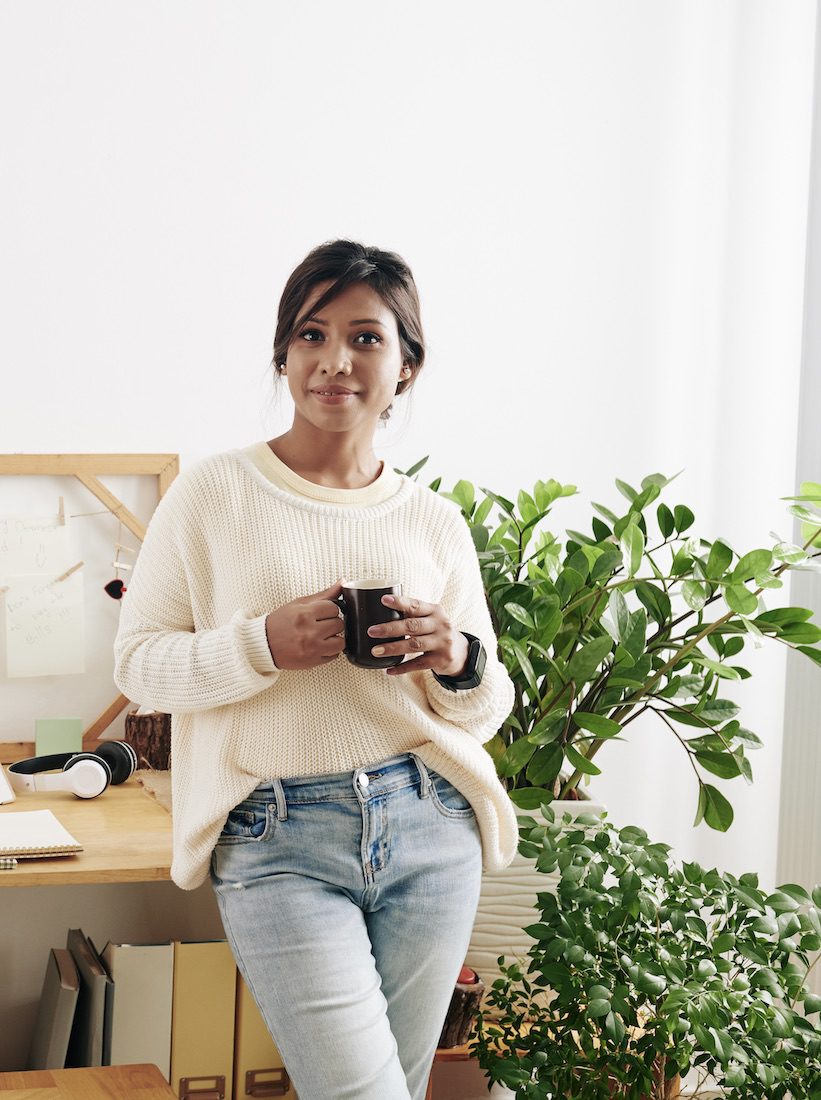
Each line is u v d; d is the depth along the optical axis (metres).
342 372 1.36
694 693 1.94
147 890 2.25
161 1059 1.89
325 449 1.41
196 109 2.19
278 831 1.32
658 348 2.47
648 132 2.43
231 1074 1.92
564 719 1.85
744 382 2.53
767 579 1.84
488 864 1.50
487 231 2.36
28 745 2.16
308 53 2.24
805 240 2.53
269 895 1.32
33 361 2.14
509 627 1.92
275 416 2.27
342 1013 1.28
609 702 1.95
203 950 1.90
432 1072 2.16
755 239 2.51
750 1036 1.49
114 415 2.19
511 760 1.87
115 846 1.75
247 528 1.36
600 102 2.40
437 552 1.45
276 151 2.24
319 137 2.26
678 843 2.57
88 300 2.16
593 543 2.04
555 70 2.38
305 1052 1.29
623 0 2.40
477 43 2.33
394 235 2.31
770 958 1.58
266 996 1.32
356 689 1.34
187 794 1.41
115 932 2.24
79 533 2.19
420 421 2.36
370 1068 1.27
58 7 2.11
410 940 1.37
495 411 2.40
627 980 1.54
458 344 2.37
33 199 2.12
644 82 2.42
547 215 2.39
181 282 2.21
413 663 1.32
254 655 1.28
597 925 1.56
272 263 2.25
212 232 2.21
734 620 1.93
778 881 2.48
